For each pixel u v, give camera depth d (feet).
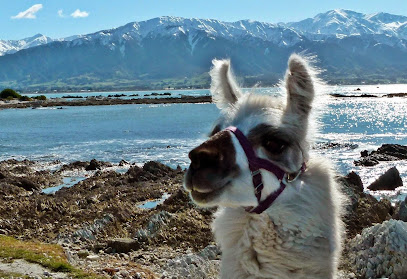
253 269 4.12
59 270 7.40
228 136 4.00
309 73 4.22
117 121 64.69
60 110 99.09
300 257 4.02
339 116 64.44
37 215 14.21
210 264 8.66
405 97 127.65
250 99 4.32
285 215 4.04
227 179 3.88
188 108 92.22
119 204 15.19
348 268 8.07
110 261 8.93
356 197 11.91
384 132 43.91
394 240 7.71
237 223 4.21
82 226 12.72
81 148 38.29
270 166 4.00
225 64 4.81
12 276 6.97
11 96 138.41
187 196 14.15
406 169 24.41
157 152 34.24
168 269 8.73
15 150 38.22
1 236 9.39
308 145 4.31
